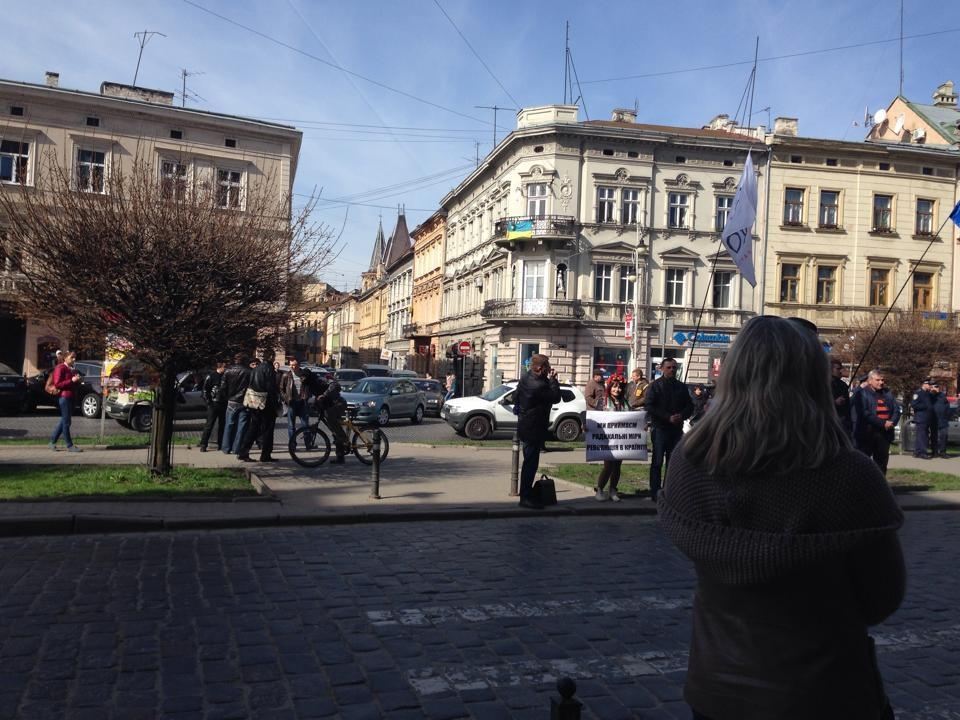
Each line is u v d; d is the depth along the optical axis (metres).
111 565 6.93
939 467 17.14
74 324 10.52
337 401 14.23
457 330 51.53
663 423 10.86
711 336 40.97
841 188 42.16
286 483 11.73
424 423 28.67
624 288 40.72
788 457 1.81
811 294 41.81
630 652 5.11
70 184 10.83
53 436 14.62
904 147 42.38
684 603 6.27
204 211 10.86
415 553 7.81
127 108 33.53
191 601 5.93
